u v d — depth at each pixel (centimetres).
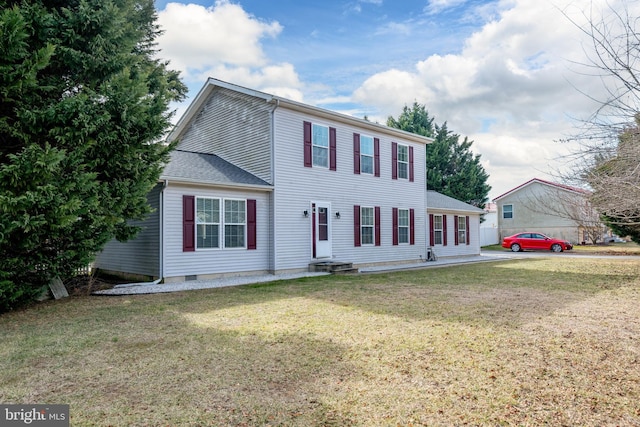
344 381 412
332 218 1542
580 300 841
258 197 1365
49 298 938
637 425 317
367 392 385
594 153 493
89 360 486
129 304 848
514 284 1096
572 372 429
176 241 1185
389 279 1229
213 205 1262
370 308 770
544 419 329
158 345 543
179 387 402
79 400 375
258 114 1426
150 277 1216
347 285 1095
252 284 1134
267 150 1385
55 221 749
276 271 1363
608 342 534
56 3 892
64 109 782
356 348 519
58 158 722
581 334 573
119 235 981
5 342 569
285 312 743
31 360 490
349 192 1603
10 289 759
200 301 868
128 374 439
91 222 850
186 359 485
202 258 1233
